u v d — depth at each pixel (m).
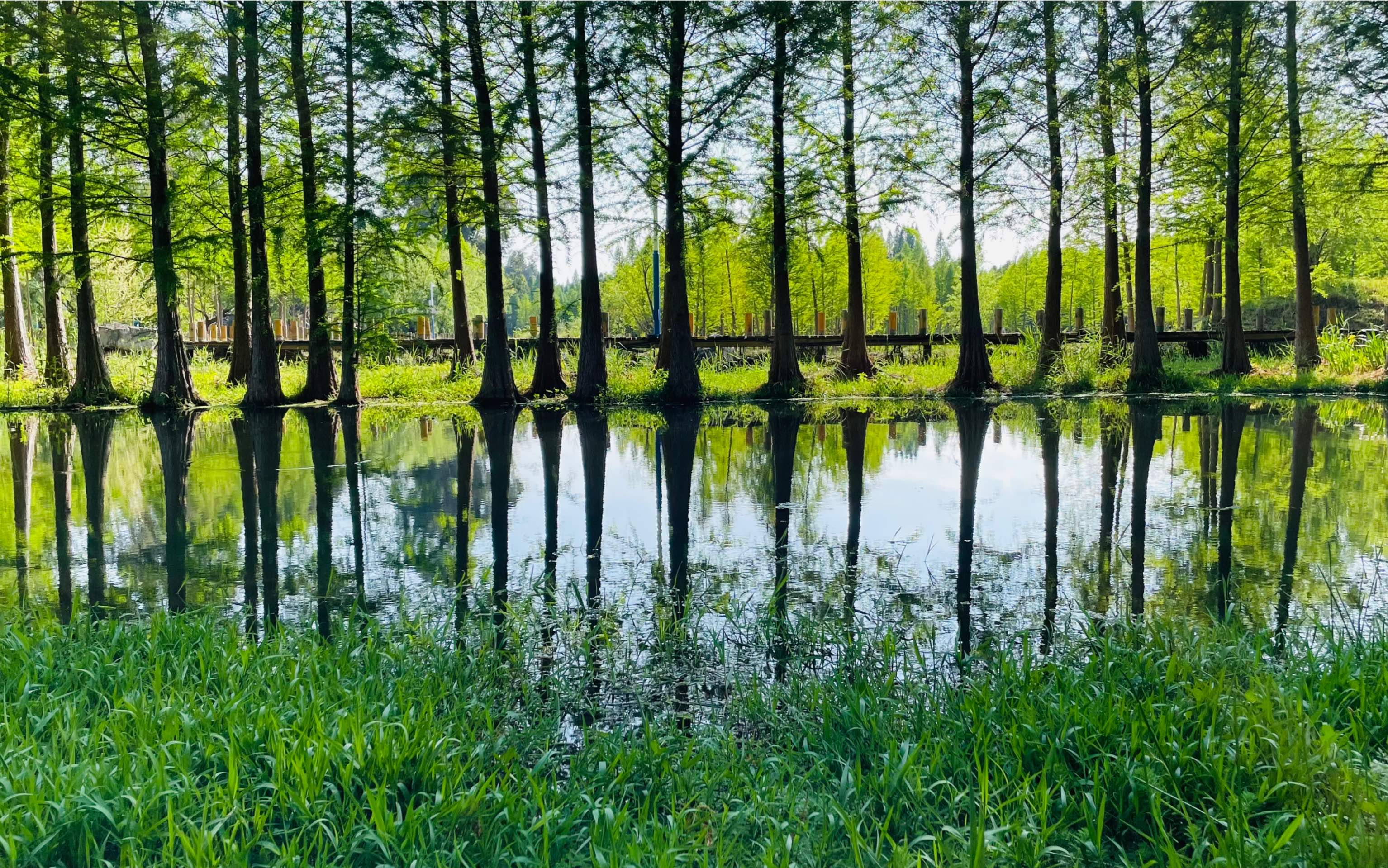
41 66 16.75
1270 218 23.59
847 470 9.58
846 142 19.58
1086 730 2.88
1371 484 8.09
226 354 27.89
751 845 2.44
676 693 3.71
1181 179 20.53
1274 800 2.49
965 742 2.95
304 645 3.90
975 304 20.38
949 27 18.84
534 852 2.30
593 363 19.20
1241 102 19.78
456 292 23.55
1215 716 2.86
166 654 3.64
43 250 19.30
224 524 7.16
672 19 17.44
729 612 4.75
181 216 18.59
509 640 4.31
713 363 25.17
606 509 7.66
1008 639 4.22
